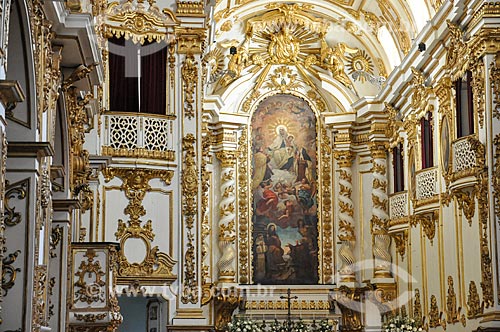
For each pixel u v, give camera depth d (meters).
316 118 28.50
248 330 25.86
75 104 15.25
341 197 27.88
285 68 28.55
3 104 8.37
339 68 28.23
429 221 23.12
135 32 20.94
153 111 20.88
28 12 10.22
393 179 26.95
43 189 11.34
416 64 23.53
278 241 27.84
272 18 28.20
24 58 10.49
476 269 19.17
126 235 20.38
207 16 22.47
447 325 21.62
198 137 20.92
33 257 10.47
